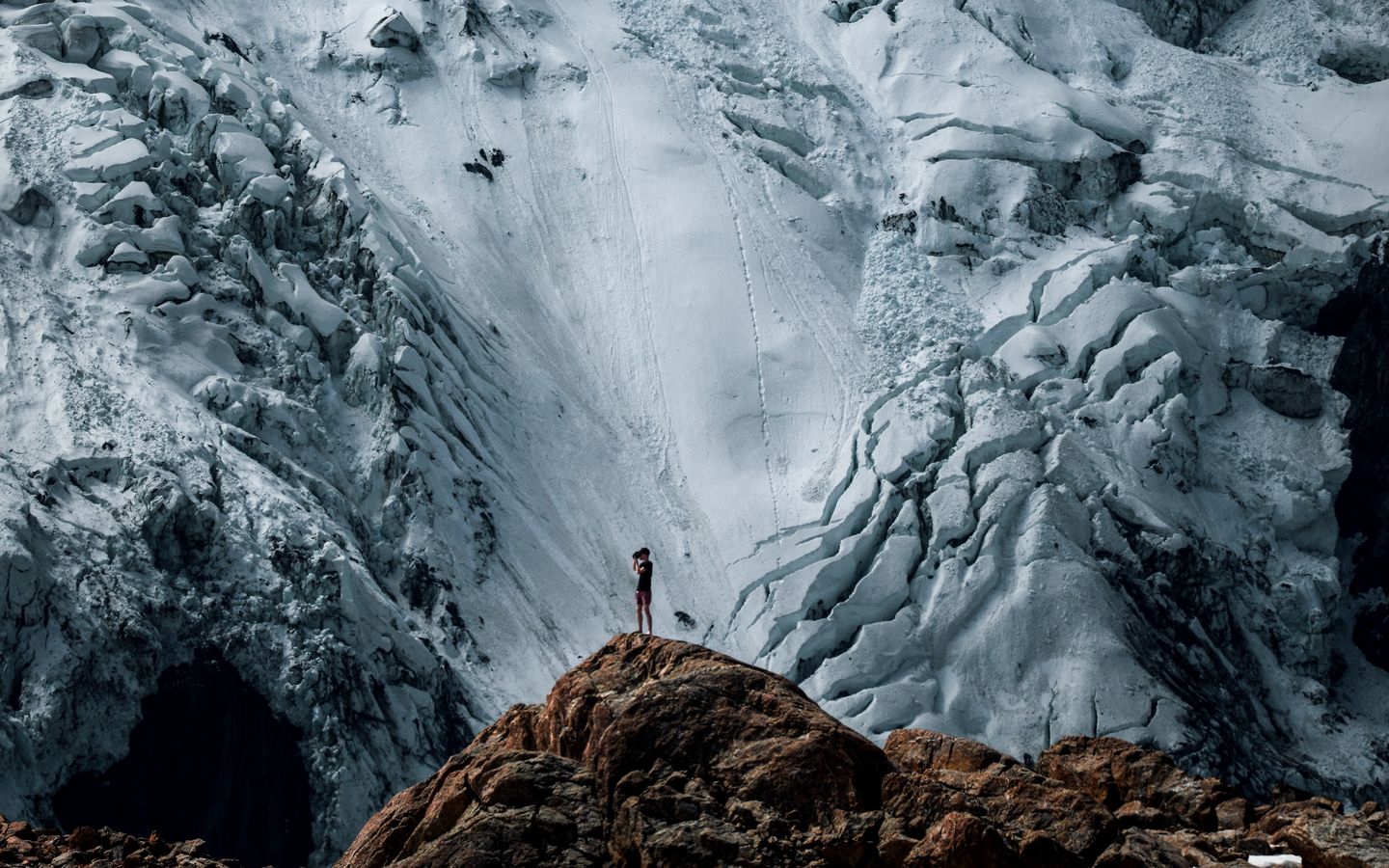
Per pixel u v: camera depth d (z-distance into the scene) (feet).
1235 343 250.98
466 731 176.35
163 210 213.46
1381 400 245.04
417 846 41.32
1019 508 216.54
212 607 163.73
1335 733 213.25
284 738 157.99
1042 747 195.42
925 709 197.47
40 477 167.32
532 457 225.97
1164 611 212.23
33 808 139.85
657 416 236.43
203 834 148.15
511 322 245.04
